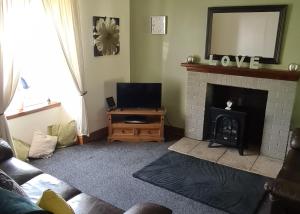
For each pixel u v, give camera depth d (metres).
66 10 3.45
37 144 3.55
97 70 4.15
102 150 3.88
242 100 4.07
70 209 1.54
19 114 3.38
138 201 2.74
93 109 4.21
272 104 3.58
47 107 3.72
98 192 2.88
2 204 1.26
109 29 4.16
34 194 2.02
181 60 4.30
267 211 2.61
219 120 3.87
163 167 3.41
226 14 3.74
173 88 4.50
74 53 3.65
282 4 3.36
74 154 3.72
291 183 1.76
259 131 4.05
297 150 2.82
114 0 4.18
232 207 2.66
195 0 3.96
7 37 2.93
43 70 3.71
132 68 4.77
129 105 4.27
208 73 3.96
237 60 3.75
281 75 3.40
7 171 2.28
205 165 3.48
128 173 3.26
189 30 4.11
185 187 2.98
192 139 4.31
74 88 3.82
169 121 4.66
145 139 4.22
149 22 4.43
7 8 2.88
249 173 3.30
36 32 3.48
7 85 3.01
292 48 3.43
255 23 3.57
